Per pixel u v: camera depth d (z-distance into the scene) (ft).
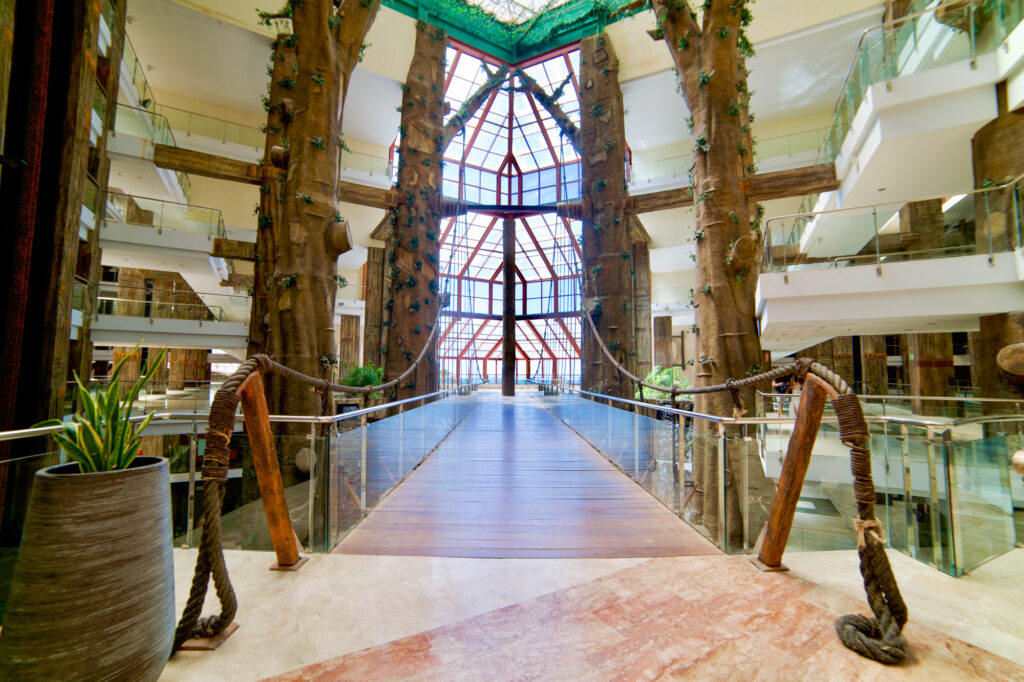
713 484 8.21
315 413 16.93
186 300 35.47
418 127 31.37
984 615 5.39
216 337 35.96
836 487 10.95
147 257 37.11
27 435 4.16
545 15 41.96
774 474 12.23
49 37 15.33
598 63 33.30
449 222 56.29
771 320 19.71
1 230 14.64
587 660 4.53
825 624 5.18
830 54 37.96
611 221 31.81
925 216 17.54
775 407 24.98
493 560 7.14
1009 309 16.47
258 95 44.52
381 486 11.30
